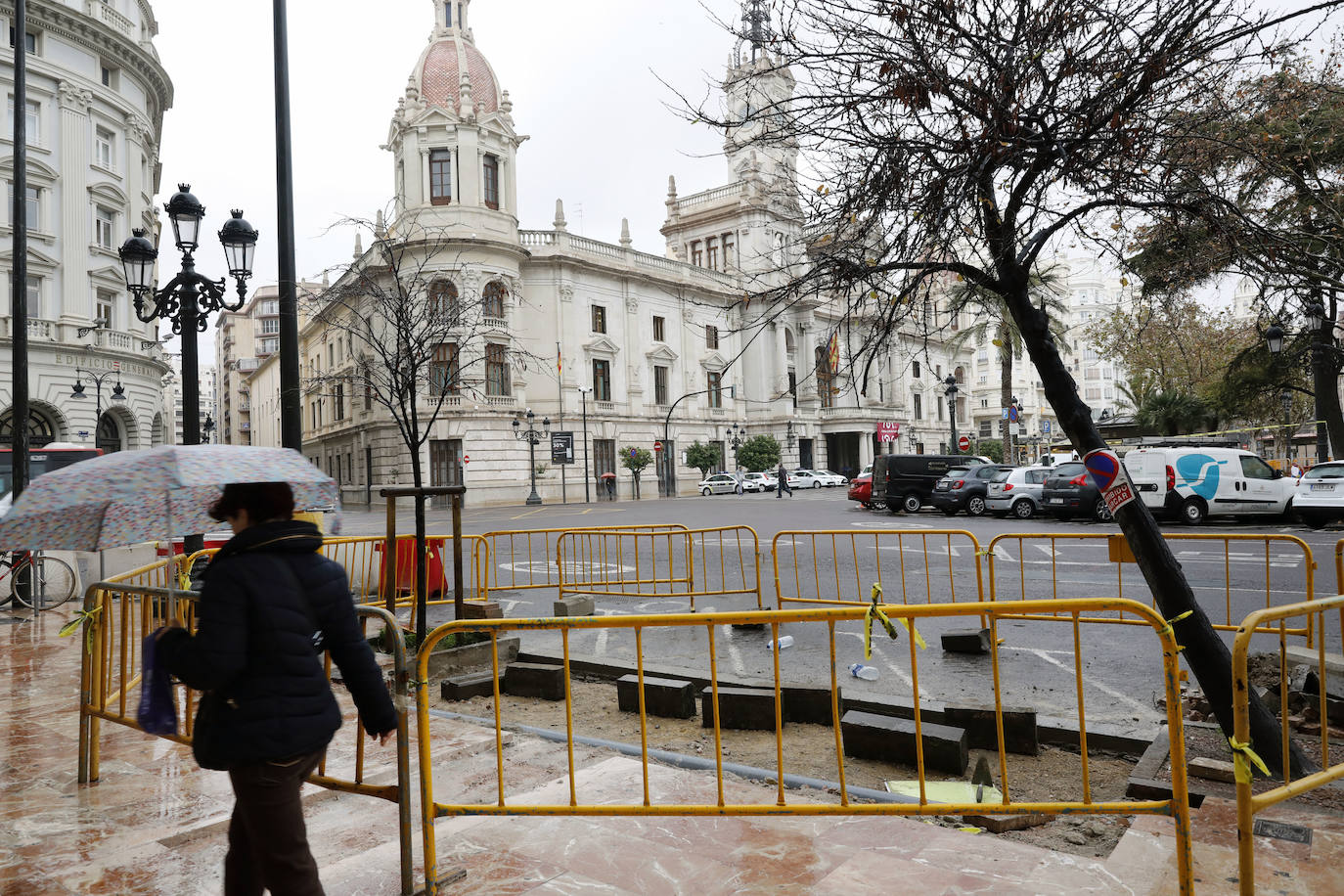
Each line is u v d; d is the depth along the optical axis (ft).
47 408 108.88
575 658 24.54
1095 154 14.85
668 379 170.71
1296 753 13.96
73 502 8.11
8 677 24.21
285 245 27.89
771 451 179.01
